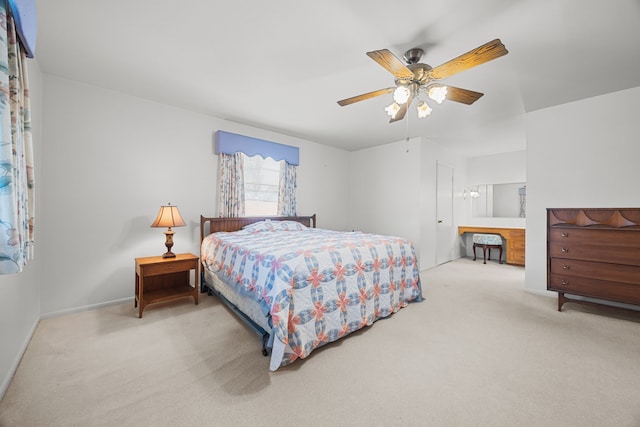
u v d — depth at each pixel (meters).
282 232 3.53
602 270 2.47
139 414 1.32
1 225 0.96
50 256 2.49
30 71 2.14
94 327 2.28
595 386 1.53
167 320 2.45
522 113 3.39
